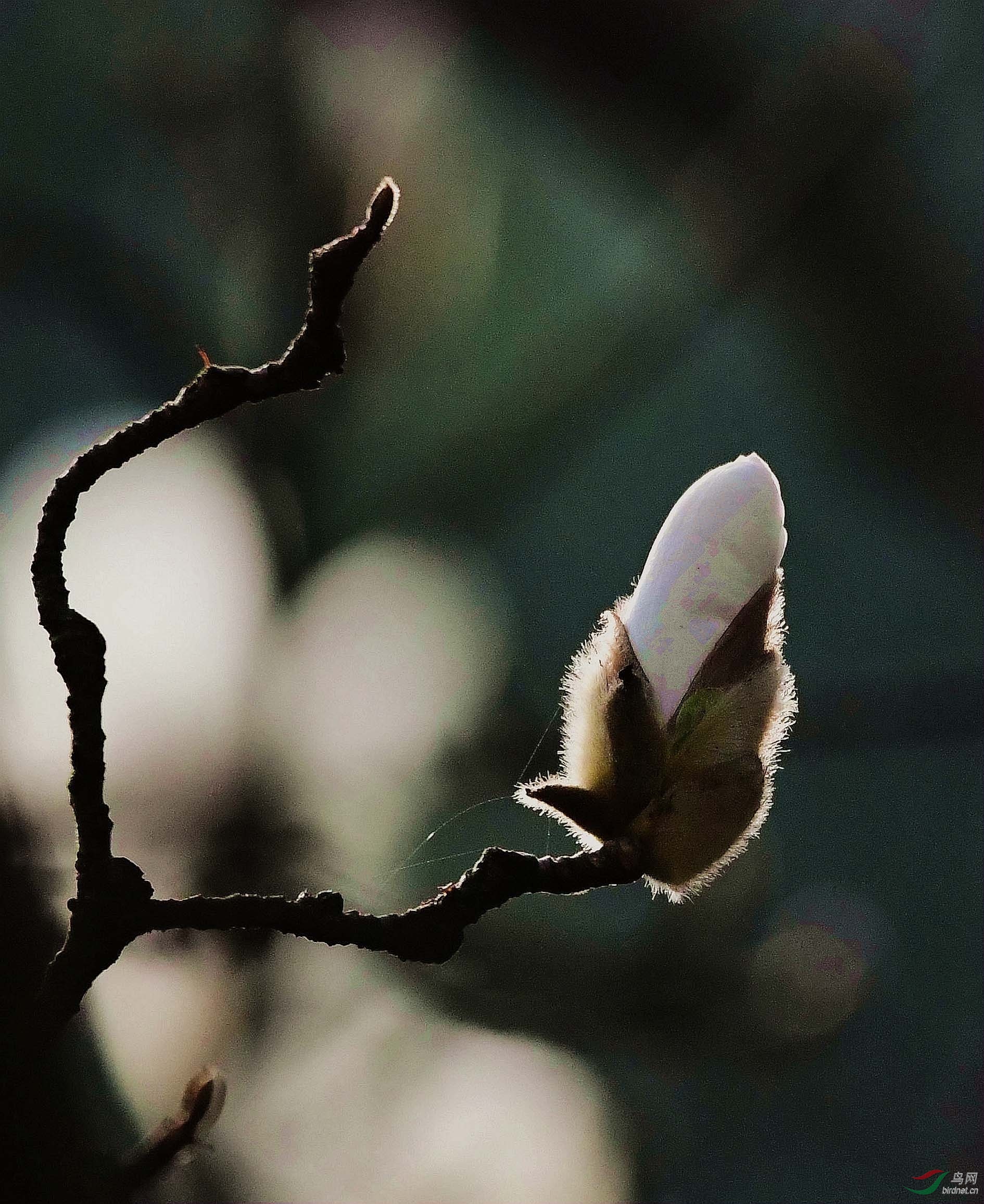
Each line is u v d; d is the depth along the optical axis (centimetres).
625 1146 96
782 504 71
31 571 68
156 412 67
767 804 71
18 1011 66
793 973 104
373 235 67
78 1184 65
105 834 67
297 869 99
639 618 71
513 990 99
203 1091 68
